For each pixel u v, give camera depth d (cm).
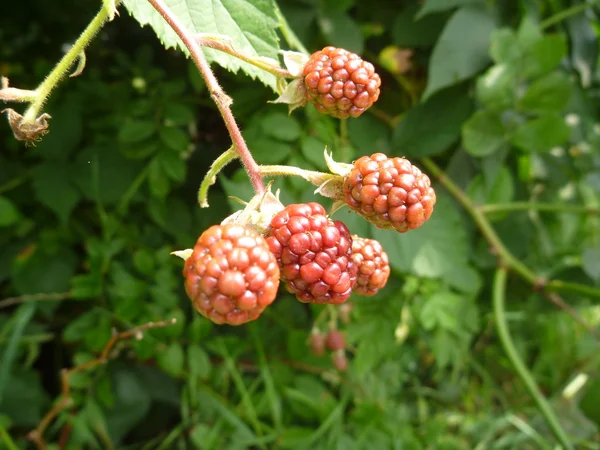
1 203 20
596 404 23
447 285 22
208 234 8
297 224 9
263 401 22
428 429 25
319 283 9
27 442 21
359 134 21
